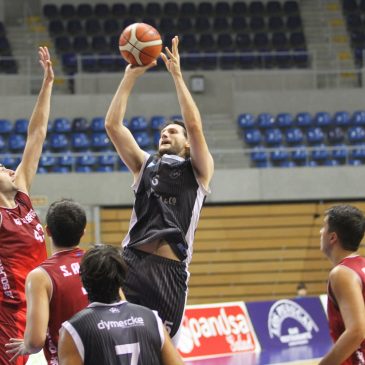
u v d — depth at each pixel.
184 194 6.91
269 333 19.92
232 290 26.62
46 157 26.91
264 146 28.78
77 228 6.80
